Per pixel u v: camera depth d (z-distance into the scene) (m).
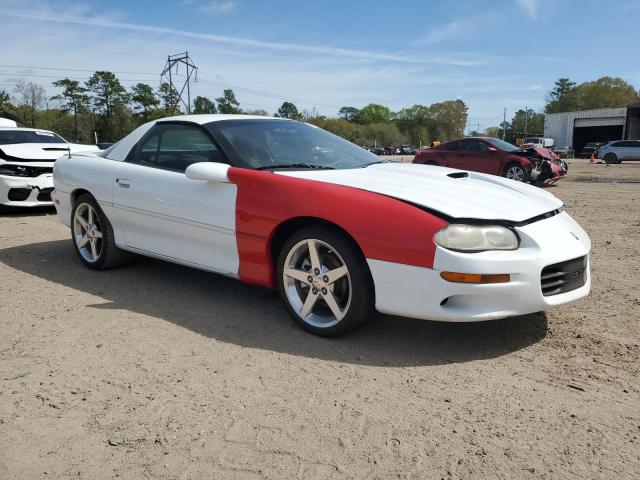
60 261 4.93
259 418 2.26
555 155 13.77
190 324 3.32
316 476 1.89
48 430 2.19
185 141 3.81
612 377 2.59
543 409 2.32
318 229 2.97
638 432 2.14
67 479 1.89
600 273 4.44
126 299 3.81
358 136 109.31
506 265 2.64
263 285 3.31
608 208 8.74
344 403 2.37
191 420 2.24
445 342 3.03
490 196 3.03
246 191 3.26
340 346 2.98
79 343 3.04
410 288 2.71
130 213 4.02
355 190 2.96
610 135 55.16
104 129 78.12
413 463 1.95
